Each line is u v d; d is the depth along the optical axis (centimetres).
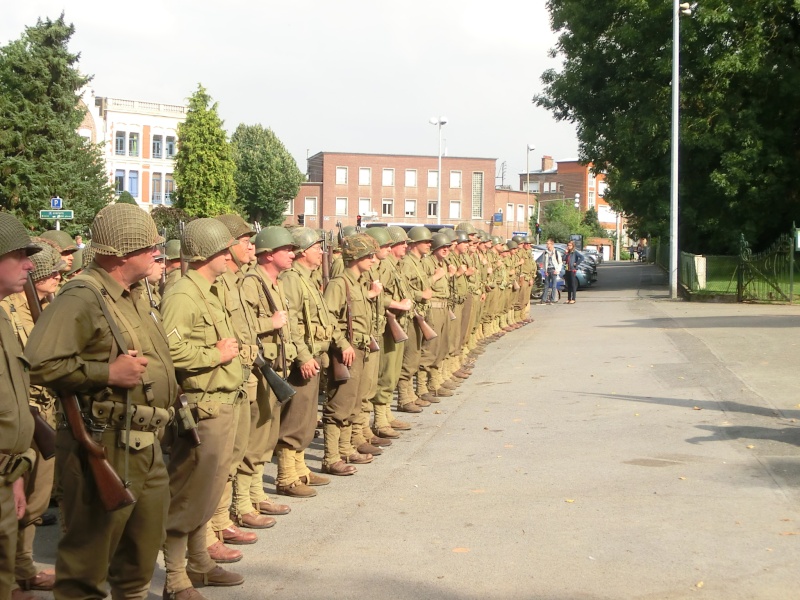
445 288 1253
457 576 587
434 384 1257
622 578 577
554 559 614
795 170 3422
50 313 417
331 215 7506
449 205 7688
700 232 3838
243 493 713
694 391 1226
